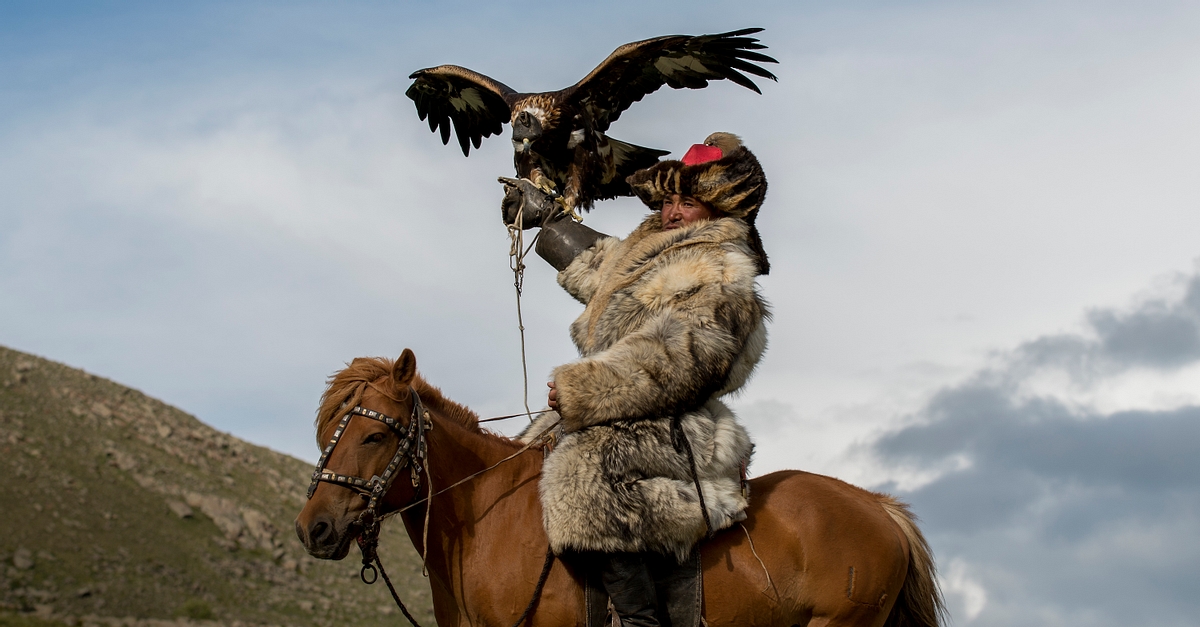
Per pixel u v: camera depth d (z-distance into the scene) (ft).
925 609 15.90
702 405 14.99
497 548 14.37
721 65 18.70
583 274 17.47
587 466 13.85
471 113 22.00
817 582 14.87
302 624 102.37
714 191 15.84
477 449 14.92
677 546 13.99
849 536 15.03
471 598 14.33
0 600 84.53
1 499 107.45
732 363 14.64
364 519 13.55
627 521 13.62
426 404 14.92
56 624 82.94
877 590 15.01
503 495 14.70
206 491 137.18
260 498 146.00
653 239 15.99
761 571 14.71
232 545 122.11
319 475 13.50
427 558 14.42
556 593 14.16
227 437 172.24
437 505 14.44
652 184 16.21
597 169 19.81
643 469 13.99
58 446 131.75
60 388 157.48
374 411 13.79
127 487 127.44
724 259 15.14
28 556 96.07
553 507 13.83
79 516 112.16
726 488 14.73
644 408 14.01
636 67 18.93
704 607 14.53
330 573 124.57
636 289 15.25
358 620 109.19
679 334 14.21
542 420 16.62
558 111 19.07
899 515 16.25
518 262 17.92
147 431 154.61
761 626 14.82
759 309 15.25
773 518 15.10
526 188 18.15
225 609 100.48
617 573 13.87
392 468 13.80
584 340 16.56
